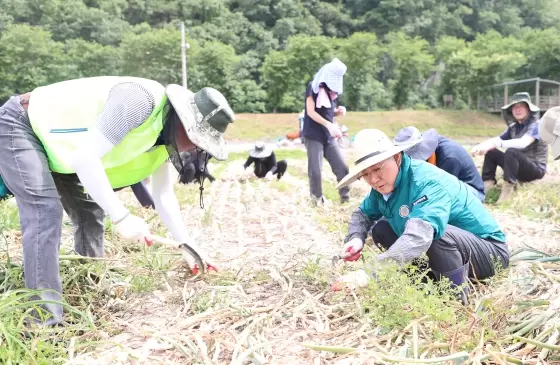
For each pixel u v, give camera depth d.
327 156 7.20
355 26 87.06
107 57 56.09
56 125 3.01
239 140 43.00
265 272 3.86
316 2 87.25
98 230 3.79
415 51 61.50
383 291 2.91
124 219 2.94
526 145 7.36
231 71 59.38
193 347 2.73
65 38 69.81
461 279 3.27
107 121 2.87
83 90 3.05
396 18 84.56
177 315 3.21
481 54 60.44
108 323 3.07
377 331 2.87
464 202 3.43
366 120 48.81
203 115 2.97
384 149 3.13
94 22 70.31
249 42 75.81
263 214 6.52
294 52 58.97
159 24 77.88
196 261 3.59
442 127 48.72
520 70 61.41
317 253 4.33
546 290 3.36
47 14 71.38
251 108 58.44
